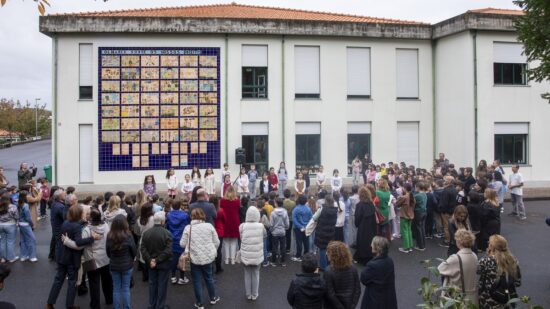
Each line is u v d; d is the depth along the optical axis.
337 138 23.75
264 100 23.00
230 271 10.11
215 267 9.95
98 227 7.60
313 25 23.03
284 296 8.47
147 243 7.30
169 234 7.41
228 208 10.28
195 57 22.39
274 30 22.70
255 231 8.23
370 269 5.86
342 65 23.81
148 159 22.02
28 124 67.00
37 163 38.78
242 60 22.92
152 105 22.06
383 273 5.86
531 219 15.55
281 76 23.20
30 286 9.10
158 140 22.08
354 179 22.61
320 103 23.58
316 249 11.16
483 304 5.74
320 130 23.66
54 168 21.59
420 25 24.12
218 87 22.59
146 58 22.03
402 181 13.49
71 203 9.74
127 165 21.88
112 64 21.83
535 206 18.20
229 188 10.35
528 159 22.97
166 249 7.31
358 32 23.44
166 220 9.29
